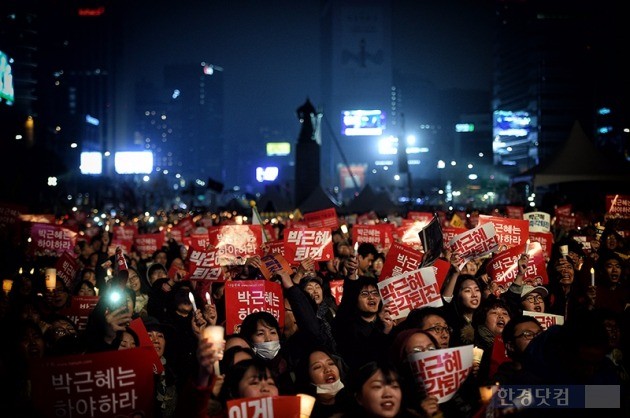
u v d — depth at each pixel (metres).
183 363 9.84
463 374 7.05
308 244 16.30
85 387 6.82
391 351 7.58
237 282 10.72
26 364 8.22
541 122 158.75
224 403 7.12
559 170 35.84
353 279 10.98
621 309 11.45
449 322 10.04
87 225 40.00
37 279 14.41
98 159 110.75
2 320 9.80
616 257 11.98
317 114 90.06
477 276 13.90
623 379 8.62
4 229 18.30
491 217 15.45
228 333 10.59
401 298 9.78
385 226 21.94
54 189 84.94
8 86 103.12
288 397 6.65
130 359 6.90
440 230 10.94
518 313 10.20
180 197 190.00
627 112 120.50
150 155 134.75
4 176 83.06
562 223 26.28
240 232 14.39
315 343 9.77
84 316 11.50
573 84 158.75
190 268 14.27
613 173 35.34
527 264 12.71
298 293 9.98
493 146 183.25
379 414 6.56
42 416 6.76
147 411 6.91
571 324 6.41
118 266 12.41
